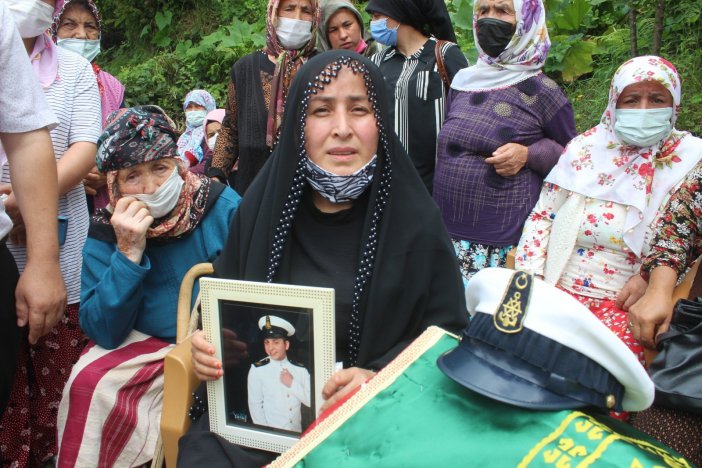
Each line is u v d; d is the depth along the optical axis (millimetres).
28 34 2674
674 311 2084
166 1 10844
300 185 1993
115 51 11734
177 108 9578
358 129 1920
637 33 5930
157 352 2430
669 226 2471
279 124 3693
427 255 1979
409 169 2045
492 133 3035
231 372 1834
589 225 2672
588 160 2727
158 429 2334
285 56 3717
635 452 1158
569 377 1280
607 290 2656
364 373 1711
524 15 3010
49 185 2174
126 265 2291
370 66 1961
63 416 2338
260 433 1827
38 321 2193
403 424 1366
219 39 9609
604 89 5695
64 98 2830
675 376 1914
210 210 2547
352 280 2010
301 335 1744
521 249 2875
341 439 1419
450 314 1998
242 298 1777
